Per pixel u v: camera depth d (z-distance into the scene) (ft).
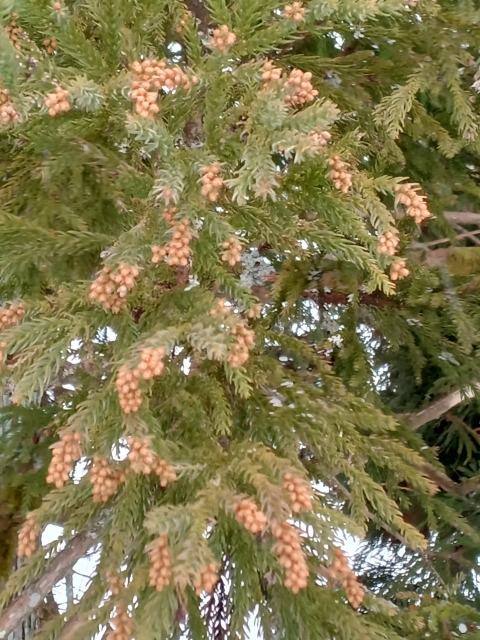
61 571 1.95
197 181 1.48
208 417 1.70
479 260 2.56
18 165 1.84
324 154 1.54
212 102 1.55
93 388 1.82
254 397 1.80
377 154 2.29
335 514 1.48
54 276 1.78
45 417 2.22
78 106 1.47
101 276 1.43
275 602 1.69
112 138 1.75
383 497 1.74
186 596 1.56
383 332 2.55
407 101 2.10
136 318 1.75
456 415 3.49
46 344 1.55
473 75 2.46
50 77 1.54
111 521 1.70
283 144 1.38
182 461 1.54
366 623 1.64
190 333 1.44
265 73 1.42
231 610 1.81
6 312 1.55
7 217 1.59
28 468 2.21
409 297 2.33
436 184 2.60
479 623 2.05
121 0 1.64
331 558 1.45
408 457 1.88
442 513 2.56
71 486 1.62
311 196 1.60
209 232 1.56
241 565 1.66
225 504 1.42
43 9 1.53
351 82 2.29
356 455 1.90
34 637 1.66
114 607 1.54
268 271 2.57
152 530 1.31
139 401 1.36
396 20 2.21
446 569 3.06
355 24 2.13
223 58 1.52
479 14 2.13
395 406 3.32
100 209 1.84
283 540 1.30
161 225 1.53
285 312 2.25
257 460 1.54
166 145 1.44
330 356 2.60
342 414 1.80
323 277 2.35
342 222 1.60
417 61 2.24
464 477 3.28
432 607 2.05
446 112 2.55
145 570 1.54
